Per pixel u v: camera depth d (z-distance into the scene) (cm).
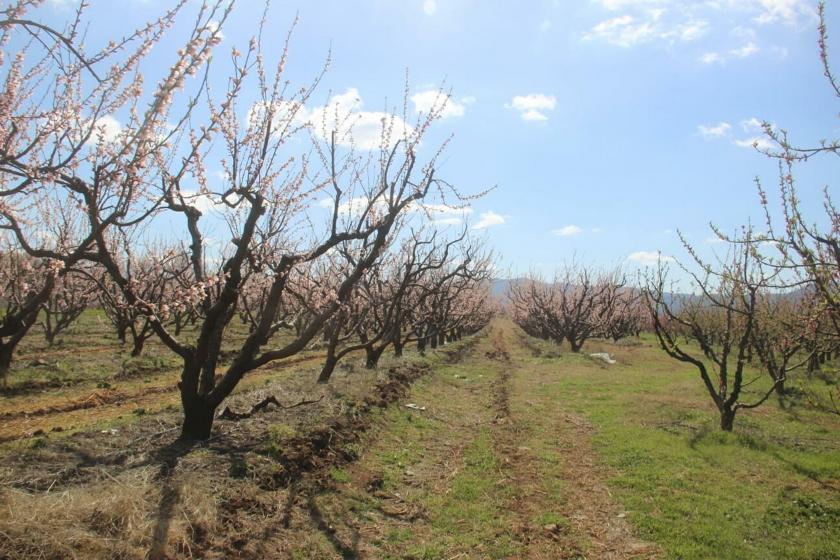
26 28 371
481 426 1123
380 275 1656
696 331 1187
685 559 566
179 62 385
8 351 1319
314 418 884
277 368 1841
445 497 720
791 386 1619
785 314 1370
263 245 838
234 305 818
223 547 497
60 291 1723
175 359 1795
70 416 1097
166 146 496
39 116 449
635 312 4503
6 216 516
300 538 550
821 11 517
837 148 547
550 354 2767
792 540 612
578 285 3725
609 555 580
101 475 570
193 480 578
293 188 884
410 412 1148
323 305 1148
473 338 3934
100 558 428
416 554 561
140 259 1633
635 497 734
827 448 980
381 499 694
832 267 617
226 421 832
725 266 1095
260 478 635
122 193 492
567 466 877
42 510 453
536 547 594
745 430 1108
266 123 703
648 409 1323
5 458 605
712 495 743
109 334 2373
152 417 860
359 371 1458
